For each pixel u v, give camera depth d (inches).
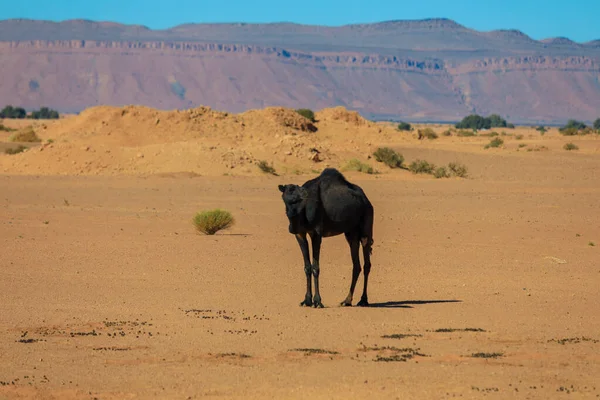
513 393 1640.0
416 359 1920.5
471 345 2069.4
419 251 4114.2
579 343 2110.0
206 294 2861.7
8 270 3351.4
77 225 5177.2
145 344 2059.5
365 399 1592.0
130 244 4288.9
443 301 2760.8
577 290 3026.6
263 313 2500.0
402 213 6087.6
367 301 2682.1
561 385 1708.9
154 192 7628.0
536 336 2187.5
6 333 2176.4
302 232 2566.4
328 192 2544.3
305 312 2522.1
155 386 1676.9
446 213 6122.1
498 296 2874.0
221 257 3848.4
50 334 2172.7
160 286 3029.0
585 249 4293.8
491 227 5265.8
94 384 1691.7
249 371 1800.0
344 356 1943.9
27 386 1668.3
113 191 7696.9
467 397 1609.3
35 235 4618.6
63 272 3331.7
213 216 4808.1
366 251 2669.8
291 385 1685.5
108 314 2464.3
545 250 4227.4
